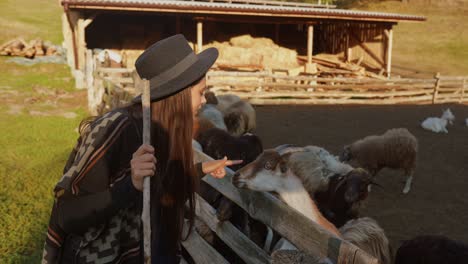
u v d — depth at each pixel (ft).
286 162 8.87
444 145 32.94
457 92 59.67
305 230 7.04
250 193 9.07
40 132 32.01
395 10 126.31
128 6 50.14
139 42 66.08
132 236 5.44
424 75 77.71
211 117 23.70
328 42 80.94
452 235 17.24
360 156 22.35
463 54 93.86
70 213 4.71
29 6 123.24
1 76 55.52
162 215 5.72
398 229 17.78
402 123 40.81
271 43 71.87
